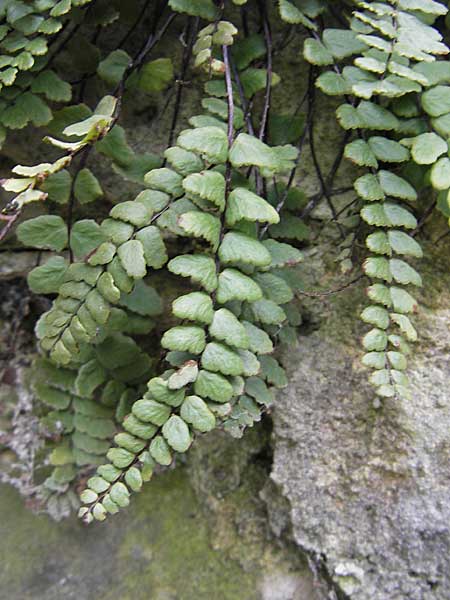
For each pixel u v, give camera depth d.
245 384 0.10
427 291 0.12
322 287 0.12
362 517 0.12
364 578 0.11
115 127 0.11
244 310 0.10
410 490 0.11
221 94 0.10
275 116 0.12
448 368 0.11
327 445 0.12
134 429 0.09
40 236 0.10
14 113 0.10
